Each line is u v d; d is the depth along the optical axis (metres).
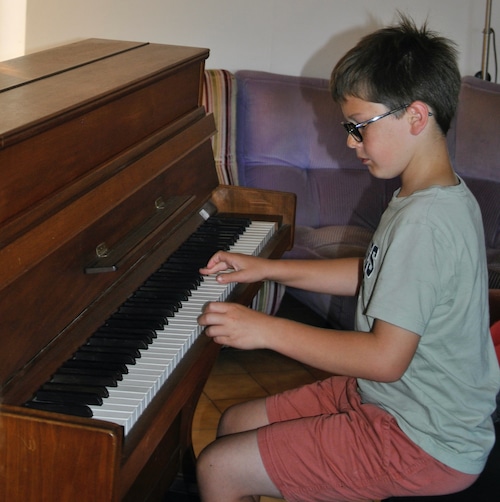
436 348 1.34
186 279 1.62
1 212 1.17
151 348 1.34
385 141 1.37
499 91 3.24
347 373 1.30
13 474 1.06
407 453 1.34
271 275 1.66
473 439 1.36
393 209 1.38
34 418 1.04
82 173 1.42
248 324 1.34
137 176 1.58
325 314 2.84
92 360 1.28
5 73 1.62
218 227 1.94
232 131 3.04
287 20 3.42
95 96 1.42
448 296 1.31
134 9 3.19
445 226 1.30
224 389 2.62
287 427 1.43
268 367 2.80
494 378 1.42
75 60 1.82
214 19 3.32
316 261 1.69
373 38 1.41
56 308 1.28
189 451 2.03
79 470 1.04
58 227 1.28
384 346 1.28
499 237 3.08
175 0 3.24
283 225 2.09
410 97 1.34
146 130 1.71
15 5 3.02
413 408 1.36
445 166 1.39
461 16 3.66
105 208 1.44
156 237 1.71
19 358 1.17
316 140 3.18
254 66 3.45
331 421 1.41
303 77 3.24
